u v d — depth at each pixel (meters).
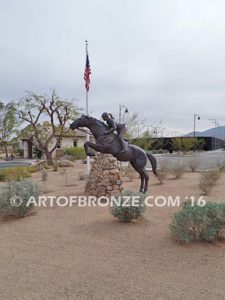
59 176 19.95
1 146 46.47
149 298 4.45
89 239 6.93
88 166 17.80
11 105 34.66
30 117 32.38
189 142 52.62
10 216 9.00
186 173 17.62
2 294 4.64
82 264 5.67
